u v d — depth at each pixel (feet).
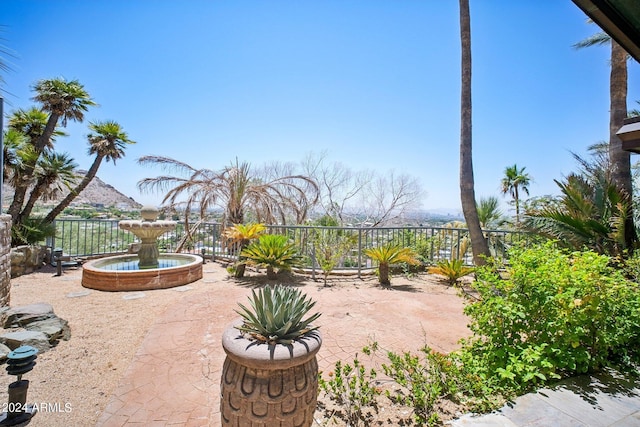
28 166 22.39
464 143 18.26
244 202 25.29
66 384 7.63
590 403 6.64
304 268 21.59
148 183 24.48
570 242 16.53
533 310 7.83
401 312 13.51
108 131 29.32
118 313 12.75
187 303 14.11
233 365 5.28
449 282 19.20
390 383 7.79
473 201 18.13
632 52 5.00
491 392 6.89
